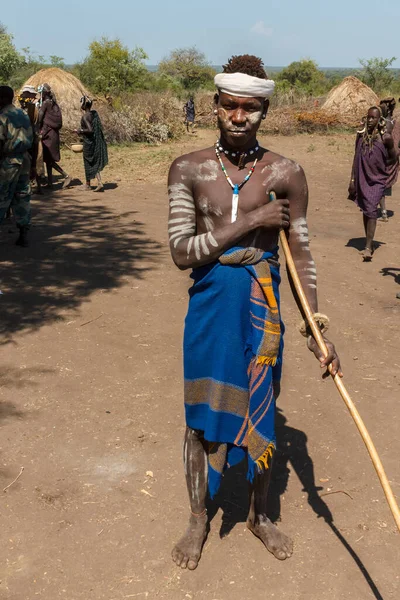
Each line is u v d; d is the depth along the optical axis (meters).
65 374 4.89
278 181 2.80
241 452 2.96
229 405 2.82
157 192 12.65
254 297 2.78
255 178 2.78
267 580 2.99
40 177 13.02
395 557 3.15
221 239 2.68
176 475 3.74
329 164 16.56
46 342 5.45
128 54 41.78
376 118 7.87
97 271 7.42
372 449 2.50
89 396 4.58
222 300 2.76
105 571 3.03
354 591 2.93
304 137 23.17
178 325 5.89
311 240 9.21
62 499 3.52
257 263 2.78
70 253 8.14
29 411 4.37
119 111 21.08
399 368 5.17
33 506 3.46
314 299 2.89
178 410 4.43
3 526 3.31
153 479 3.70
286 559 3.12
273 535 3.18
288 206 2.76
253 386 2.81
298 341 5.66
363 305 6.58
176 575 3.01
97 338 5.55
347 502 3.54
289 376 4.99
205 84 55.84
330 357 2.71
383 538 3.28
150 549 3.17
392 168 10.37
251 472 2.87
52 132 12.53
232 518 3.41
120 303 6.40
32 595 2.89
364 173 8.07
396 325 6.07
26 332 5.64
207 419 2.85
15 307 6.21
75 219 10.16
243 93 2.64
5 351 5.26
